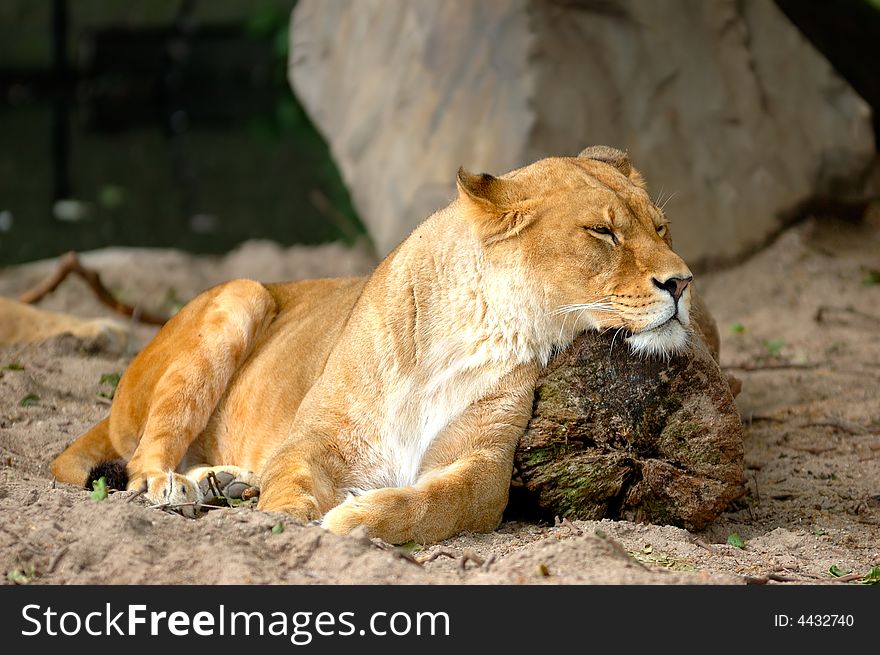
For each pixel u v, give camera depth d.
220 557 7.39
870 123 19.27
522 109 17.50
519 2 17.83
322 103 20.28
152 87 44.06
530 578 7.21
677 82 18.22
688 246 17.73
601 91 17.81
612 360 9.15
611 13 18.09
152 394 10.56
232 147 36.53
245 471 9.91
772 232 18.28
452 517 8.70
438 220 9.60
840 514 10.27
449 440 9.19
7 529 7.76
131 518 7.67
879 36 17.80
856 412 12.88
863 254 18.20
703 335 10.77
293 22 21.09
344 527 8.25
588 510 9.24
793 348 15.17
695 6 18.58
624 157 10.16
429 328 9.27
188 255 21.50
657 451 9.27
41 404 12.30
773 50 18.92
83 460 10.44
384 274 9.59
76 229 25.73
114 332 14.86
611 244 8.97
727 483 9.28
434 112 18.31
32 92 44.81
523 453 9.23
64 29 44.31
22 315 14.87
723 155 18.20
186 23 44.72
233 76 45.12
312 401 9.44
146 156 35.00
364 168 19.12
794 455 11.73
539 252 8.99
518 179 9.31
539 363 9.23
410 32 18.98
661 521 9.31
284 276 19.84
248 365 10.75
